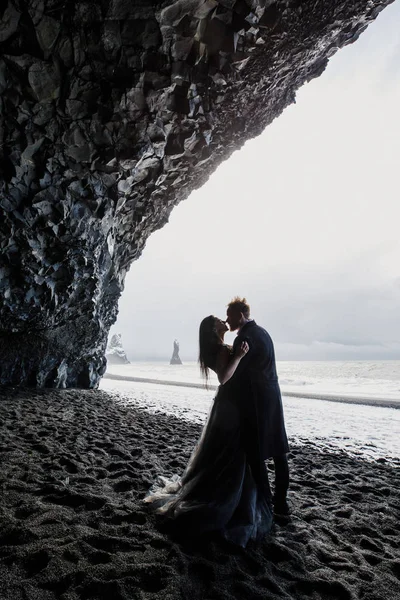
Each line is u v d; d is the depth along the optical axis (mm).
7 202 7312
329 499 3404
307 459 5012
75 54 5961
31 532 2168
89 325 11727
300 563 2152
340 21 7469
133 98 6816
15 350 10320
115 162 7852
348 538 2609
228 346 2611
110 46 5980
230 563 2021
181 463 4117
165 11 5656
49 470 3469
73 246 8844
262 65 7500
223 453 2471
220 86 7453
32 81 6086
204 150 9578
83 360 12969
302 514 2932
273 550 2262
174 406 10336
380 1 7461
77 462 3775
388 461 5133
